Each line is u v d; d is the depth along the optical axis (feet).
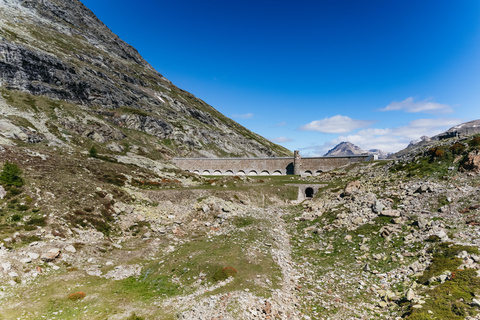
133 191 190.29
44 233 107.04
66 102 371.15
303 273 102.73
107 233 132.67
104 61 593.42
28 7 560.20
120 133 386.32
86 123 347.77
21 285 78.84
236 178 293.84
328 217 159.74
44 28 529.04
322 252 120.88
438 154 171.42
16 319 64.13
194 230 159.22
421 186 143.02
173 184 242.58
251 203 225.15
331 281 94.12
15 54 336.08
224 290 84.33
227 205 194.18
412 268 89.10
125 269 103.81
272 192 249.75
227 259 106.52
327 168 370.73
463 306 62.03
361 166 277.64
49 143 255.50
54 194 138.00
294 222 171.73
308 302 81.46
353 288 87.04
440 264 83.61
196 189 222.28
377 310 73.00
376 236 120.16
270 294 83.35
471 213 108.37
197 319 68.85
